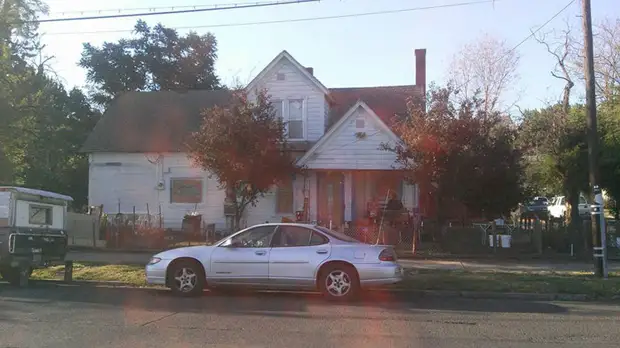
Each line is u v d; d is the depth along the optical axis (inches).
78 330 310.7
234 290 470.9
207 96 1015.0
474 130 638.5
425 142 635.5
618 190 810.2
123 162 909.2
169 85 1503.4
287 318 348.2
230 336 296.5
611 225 692.7
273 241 431.8
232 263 429.7
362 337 294.8
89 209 848.3
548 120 826.8
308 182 844.6
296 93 868.6
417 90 1011.9
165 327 319.6
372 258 414.6
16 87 958.4
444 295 451.8
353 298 415.2
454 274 521.0
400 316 356.8
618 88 979.9
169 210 890.7
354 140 784.9
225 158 673.0
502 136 662.5
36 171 1221.7
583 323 335.6
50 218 524.1
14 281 505.4
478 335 300.8
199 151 690.8
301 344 279.0
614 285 461.1
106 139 924.6
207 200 882.1
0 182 944.3
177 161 894.4
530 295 442.9
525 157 824.3
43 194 506.3
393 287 465.1
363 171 809.5
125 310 376.5
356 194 854.5
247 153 674.2
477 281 479.2
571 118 826.8
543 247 697.0
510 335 301.1
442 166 640.4
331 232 438.0
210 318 347.9
